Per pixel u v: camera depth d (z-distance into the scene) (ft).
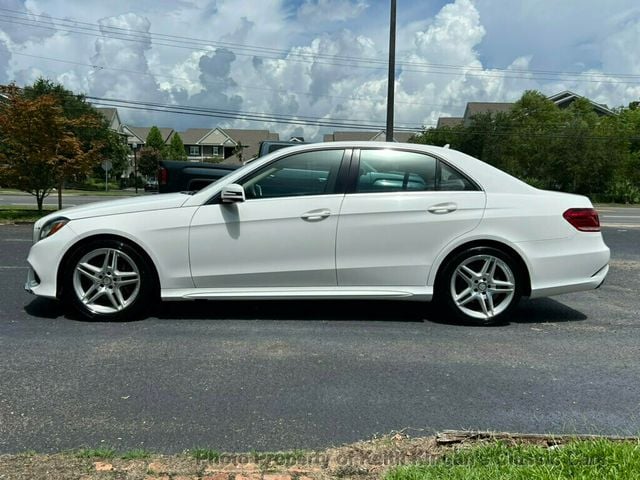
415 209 16.01
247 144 292.81
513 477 7.84
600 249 16.52
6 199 109.29
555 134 135.74
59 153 55.01
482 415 10.58
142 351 13.76
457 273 16.30
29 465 8.52
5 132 51.98
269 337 15.06
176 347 14.10
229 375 12.34
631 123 153.79
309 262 15.94
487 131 149.48
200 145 290.56
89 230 15.74
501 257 16.19
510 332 15.96
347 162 16.37
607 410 10.86
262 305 18.34
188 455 8.95
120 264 16.08
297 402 11.05
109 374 12.28
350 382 12.07
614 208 105.09
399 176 16.39
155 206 15.99
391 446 9.28
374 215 15.92
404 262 16.06
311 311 17.76
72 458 8.77
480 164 16.74
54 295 15.93
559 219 16.28
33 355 13.37
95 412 10.48
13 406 10.68
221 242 15.83
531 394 11.60
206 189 16.26
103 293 16.10
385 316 17.35
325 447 9.29
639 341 15.28
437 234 16.03
